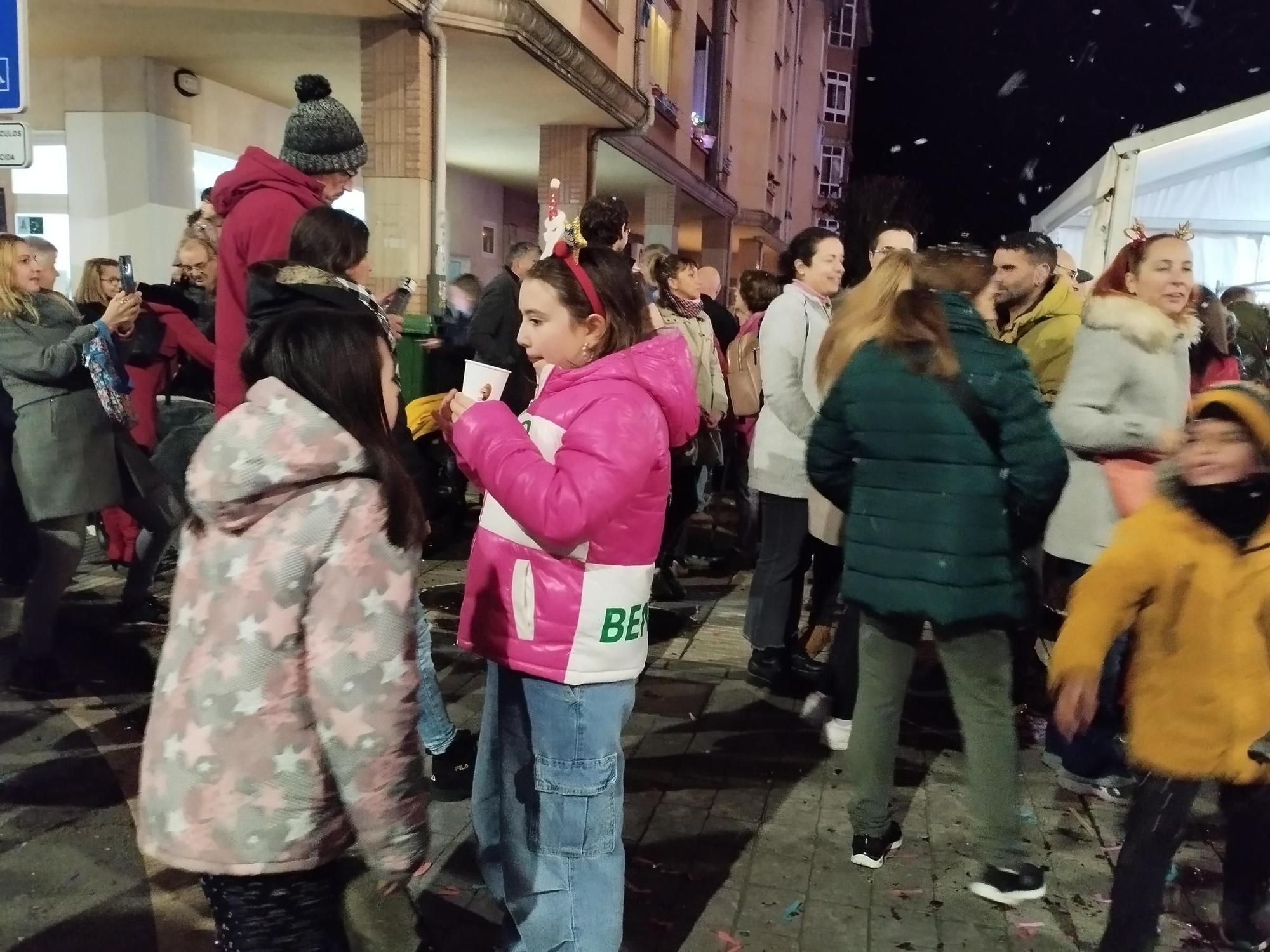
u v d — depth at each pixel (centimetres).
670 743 404
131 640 485
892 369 279
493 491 205
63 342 398
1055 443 268
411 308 746
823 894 301
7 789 345
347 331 179
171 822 172
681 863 316
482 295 589
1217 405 228
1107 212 820
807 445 312
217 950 264
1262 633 232
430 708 338
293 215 331
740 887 303
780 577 447
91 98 846
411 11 703
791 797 361
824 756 395
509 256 584
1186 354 343
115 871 300
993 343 273
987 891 297
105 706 413
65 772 358
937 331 272
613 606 214
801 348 415
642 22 1189
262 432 172
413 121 735
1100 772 365
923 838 336
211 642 171
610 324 219
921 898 300
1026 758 399
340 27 738
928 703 452
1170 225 1034
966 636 281
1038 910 295
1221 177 1011
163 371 568
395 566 173
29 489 399
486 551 221
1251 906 266
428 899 291
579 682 214
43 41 788
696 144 1684
